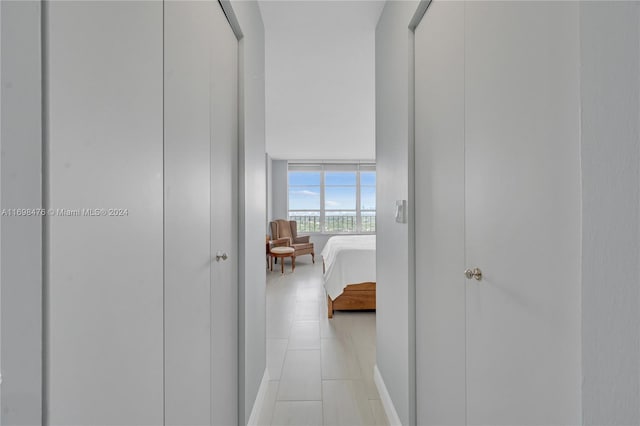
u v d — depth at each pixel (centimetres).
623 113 41
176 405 85
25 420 44
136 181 65
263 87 213
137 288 65
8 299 43
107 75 56
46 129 44
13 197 43
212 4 116
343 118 445
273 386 209
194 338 98
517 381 73
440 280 117
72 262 49
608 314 43
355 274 360
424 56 134
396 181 167
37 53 43
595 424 45
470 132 95
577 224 56
